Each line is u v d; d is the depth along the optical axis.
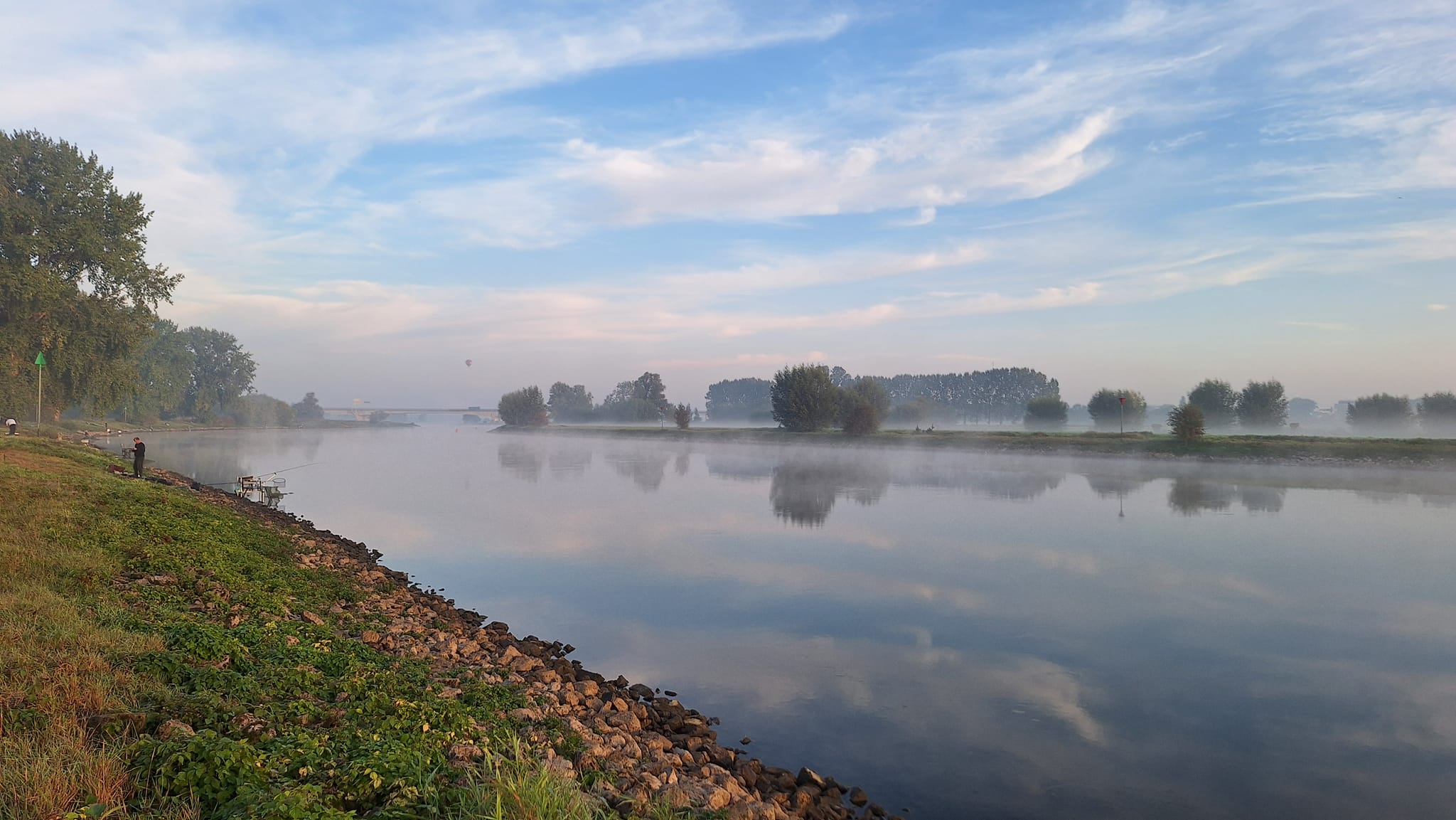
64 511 17.89
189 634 9.89
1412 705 13.59
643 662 15.96
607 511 41.19
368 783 6.38
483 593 22.30
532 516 39.41
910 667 15.65
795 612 20.05
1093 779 10.77
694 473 66.50
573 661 15.72
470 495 49.62
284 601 14.60
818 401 121.81
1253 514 38.19
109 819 5.23
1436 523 34.75
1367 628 18.38
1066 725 12.71
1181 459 72.38
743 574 24.73
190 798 5.65
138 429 146.25
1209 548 29.02
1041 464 74.19
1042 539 31.08
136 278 71.50
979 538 31.52
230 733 7.11
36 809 5.14
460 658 13.89
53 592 11.29
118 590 12.24
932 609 20.17
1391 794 10.41
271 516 33.59
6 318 66.88
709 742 11.26
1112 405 118.19
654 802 7.91
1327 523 35.19
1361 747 11.90
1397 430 112.62
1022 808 9.98
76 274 70.31
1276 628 18.41
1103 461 75.88
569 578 24.20
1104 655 16.39
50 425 87.12
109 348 72.00
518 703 10.97
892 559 27.06
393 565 26.50
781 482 57.03
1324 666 15.69
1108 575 24.27
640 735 10.95
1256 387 110.12
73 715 6.61
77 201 68.69
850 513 39.44
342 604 16.78
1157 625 18.64
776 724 12.72
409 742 7.73
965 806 10.00
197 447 106.56
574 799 6.74
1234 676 15.06
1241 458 68.69
